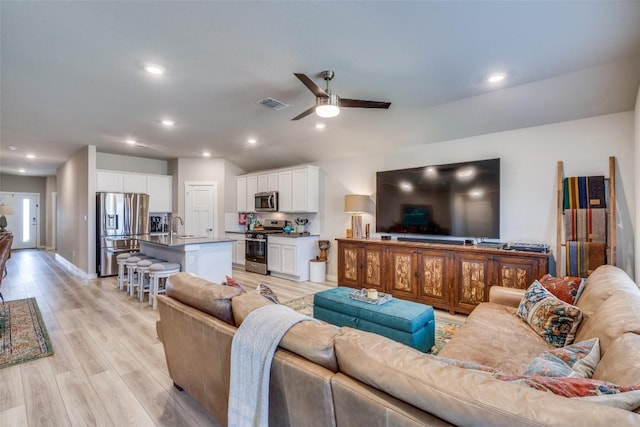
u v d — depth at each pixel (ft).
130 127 15.19
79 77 9.61
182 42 7.68
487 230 12.91
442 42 7.66
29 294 15.52
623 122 10.39
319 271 18.40
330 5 6.28
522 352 6.17
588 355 4.33
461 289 12.42
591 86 9.77
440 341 10.05
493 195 12.76
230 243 15.52
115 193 19.88
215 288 5.94
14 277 19.52
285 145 18.86
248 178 23.27
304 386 3.82
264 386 4.20
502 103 11.37
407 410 2.97
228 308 5.54
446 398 2.76
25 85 10.21
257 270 20.94
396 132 14.78
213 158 23.76
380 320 8.77
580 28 7.07
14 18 6.68
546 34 7.32
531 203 12.11
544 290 7.89
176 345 6.63
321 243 18.79
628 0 6.09
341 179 18.65
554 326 6.61
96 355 9.05
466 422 2.63
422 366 3.15
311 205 19.11
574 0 6.11
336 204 18.88
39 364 8.52
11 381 7.70
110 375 7.99
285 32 7.24
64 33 7.27
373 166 17.19
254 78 9.68
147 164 23.72
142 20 6.79
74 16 6.63
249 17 6.68
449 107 12.17
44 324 11.39
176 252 14.60
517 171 12.45
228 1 6.16
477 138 13.48
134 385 7.55
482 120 12.50
